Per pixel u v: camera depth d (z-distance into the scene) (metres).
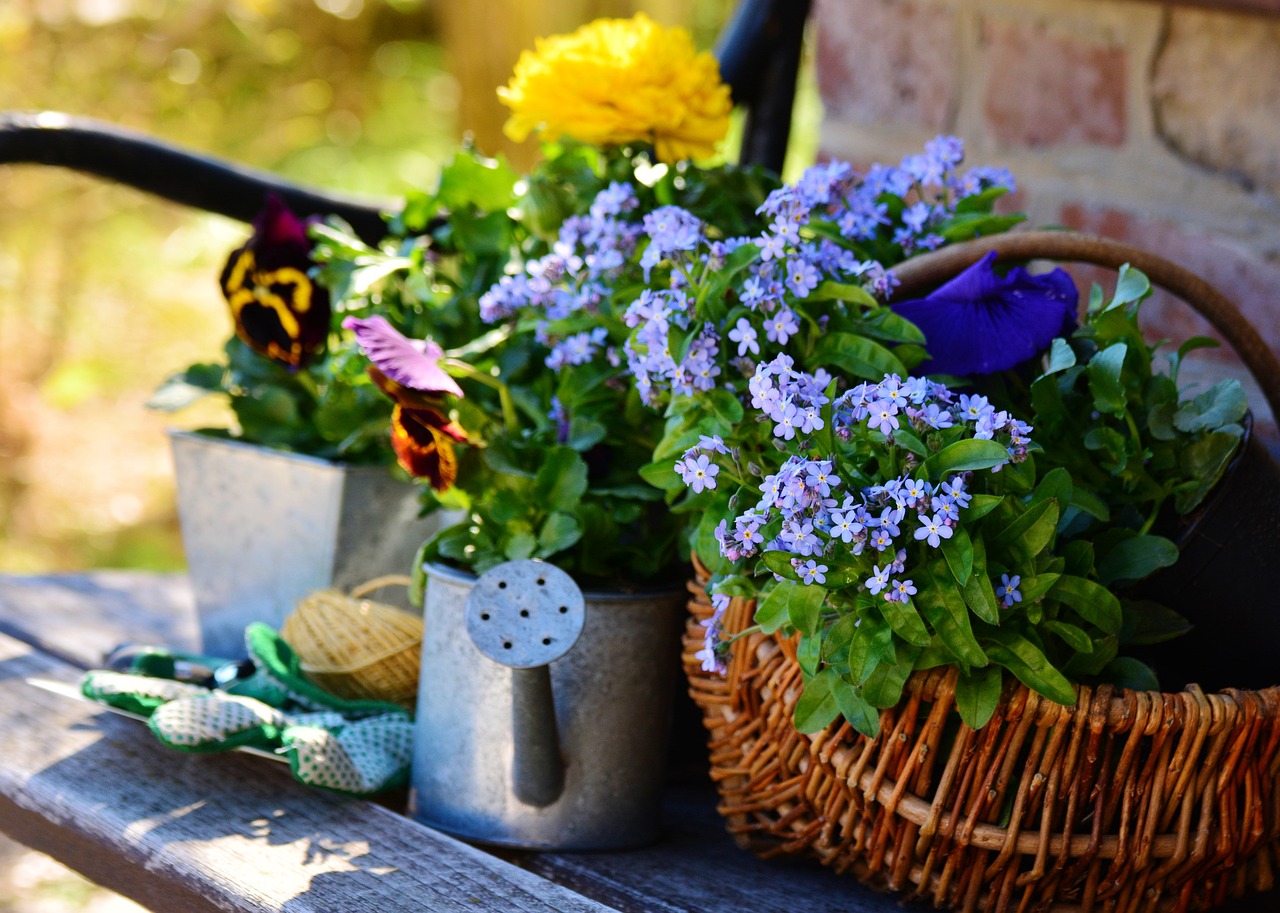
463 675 1.68
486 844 1.68
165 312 5.30
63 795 1.68
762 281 1.61
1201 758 1.57
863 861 1.62
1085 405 1.63
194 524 1.85
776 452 1.59
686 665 1.67
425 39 6.37
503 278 1.71
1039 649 1.55
